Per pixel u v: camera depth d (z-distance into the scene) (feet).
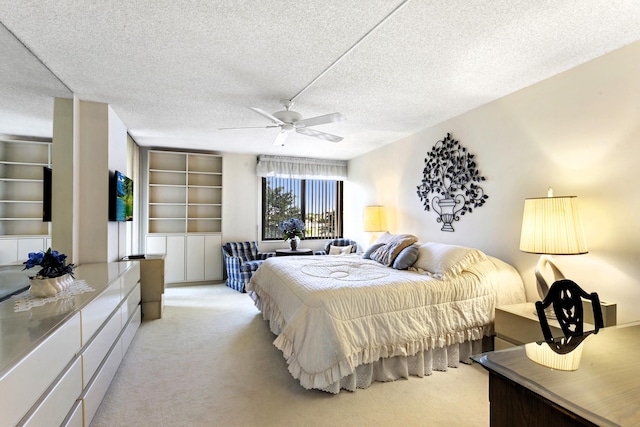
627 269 7.30
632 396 3.20
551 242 7.57
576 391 3.28
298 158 20.58
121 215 11.91
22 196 8.02
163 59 7.75
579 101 8.20
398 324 7.95
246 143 17.06
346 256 13.78
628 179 7.28
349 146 17.39
